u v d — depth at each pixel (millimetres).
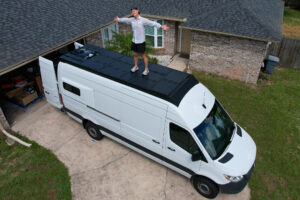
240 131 7039
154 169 7477
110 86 6832
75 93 7891
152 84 6414
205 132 6066
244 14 11828
